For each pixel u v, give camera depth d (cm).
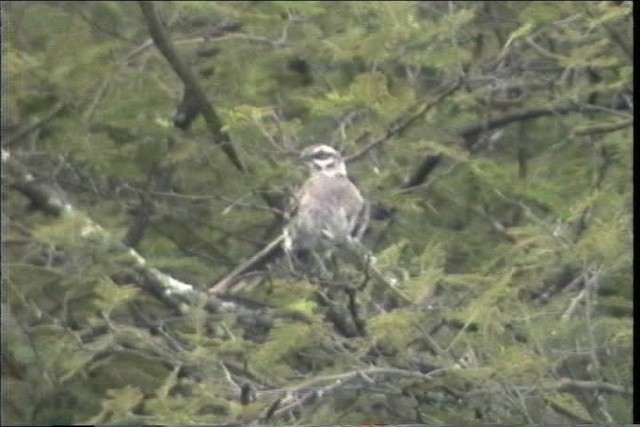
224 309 1305
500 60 1455
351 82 1370
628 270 1174
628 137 1380
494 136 1545
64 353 1287
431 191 1442
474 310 1112
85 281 1292
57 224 1284
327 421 1153
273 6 1483
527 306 1152
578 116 1485
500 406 1169
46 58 1465
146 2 1408
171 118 1499
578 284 1208
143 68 1558
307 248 1341
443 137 1455
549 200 1360
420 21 1412
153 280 1327
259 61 1525
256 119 1302
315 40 1423
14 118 1501
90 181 1488
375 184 1370
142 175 1502
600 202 1219
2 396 1380
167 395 1138
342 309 1210
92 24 1566
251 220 1495
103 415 1130
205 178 1500
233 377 1159
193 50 1580
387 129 1362
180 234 1536
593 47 1370
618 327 1156
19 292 1359
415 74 1445
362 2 1408
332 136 1370
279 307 1200
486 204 1432
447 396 1190
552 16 1384
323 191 1342
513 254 1191
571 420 1151
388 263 1184
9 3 1516
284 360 1245
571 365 1214
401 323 1115
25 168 1458
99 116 1463
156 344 1197
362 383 1162
